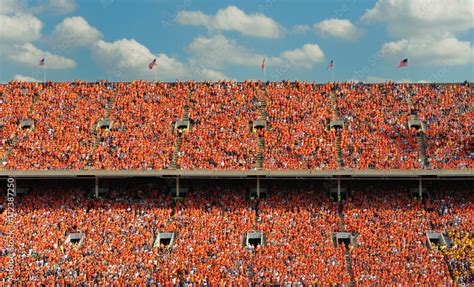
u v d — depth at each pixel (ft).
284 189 217.56
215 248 188.65
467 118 229.66
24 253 187.01
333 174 203.00
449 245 188.24
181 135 227.20
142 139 224.74
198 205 209.36
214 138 225.15
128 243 191.93
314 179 220.64
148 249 189.37
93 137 225.97
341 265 180.14
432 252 184.85
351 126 228.84
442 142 218.38
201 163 212.64
